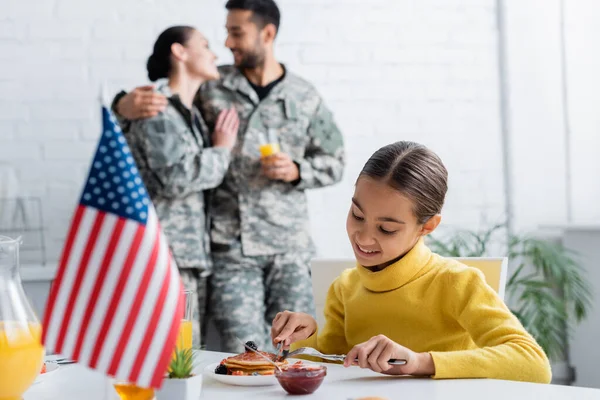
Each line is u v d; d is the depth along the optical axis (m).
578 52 3.15
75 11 2.80
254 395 1.12
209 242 2.75
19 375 1.02
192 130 2.66
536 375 1.23
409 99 3.03
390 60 3.02
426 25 3.04
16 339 1.02
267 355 1.28
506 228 3.11
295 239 2.78
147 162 2.61
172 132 2.59
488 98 3.10
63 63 2.79
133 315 0.93
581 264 3.02
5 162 2.76
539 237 3.12
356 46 2.99
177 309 0.96
